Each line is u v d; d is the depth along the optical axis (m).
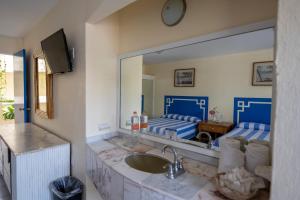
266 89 1.08
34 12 2.29
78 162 1.84
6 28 2.83
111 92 1.91
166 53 1.57
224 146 1.05
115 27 1.91
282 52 0.52
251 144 1.02
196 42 1.32
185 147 1.42
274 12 0.99
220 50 1.26
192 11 1.34
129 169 1.17
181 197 0.86
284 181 0.53
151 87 1.71
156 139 1.63
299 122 0.50
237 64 1.19
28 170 1.68
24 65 2.89
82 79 1.73
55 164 1.86
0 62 5.12
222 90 1.28
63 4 1.98
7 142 1.95
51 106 2.30
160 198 0.92
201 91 1.39
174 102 1.55
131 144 1.71
